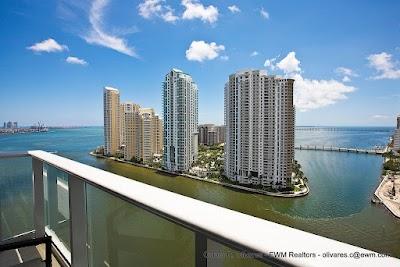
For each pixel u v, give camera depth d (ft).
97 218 4.69
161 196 2.93
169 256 2.83
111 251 4.36
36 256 6.40
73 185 5.09
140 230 3.53
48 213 6.90
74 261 5.22
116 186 3.42
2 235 6.78
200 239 2.38
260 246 1.74
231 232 1.95
